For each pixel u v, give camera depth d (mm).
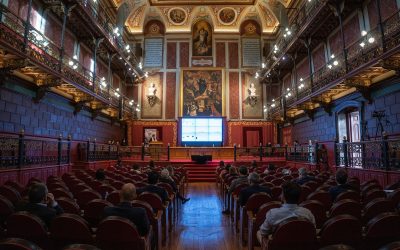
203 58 26219
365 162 10680
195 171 17172
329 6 13312
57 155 12742
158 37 26531
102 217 3391
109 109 20688
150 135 25266
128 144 25031
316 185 6469
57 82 12688
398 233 2896
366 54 11555
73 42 17125
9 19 11180
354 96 14070
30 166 9961
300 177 7348
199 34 26562
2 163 8711
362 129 13398
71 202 4086
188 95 25609
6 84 11180
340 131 15695
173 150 21328
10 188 5141
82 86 14602
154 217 4066
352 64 12398
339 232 2814
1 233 2957
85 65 18672
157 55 26297
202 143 25047
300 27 16984
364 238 2877
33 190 3457
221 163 14031
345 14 14695
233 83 26016
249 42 26484
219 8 25891
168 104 25719
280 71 23375
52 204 3719
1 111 10945
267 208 3803
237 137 25250
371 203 3760
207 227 6660
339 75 13320
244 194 5215
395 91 11359
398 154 9172
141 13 25906
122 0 22406
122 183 6832
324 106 16375
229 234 6090
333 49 16328
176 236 5938
